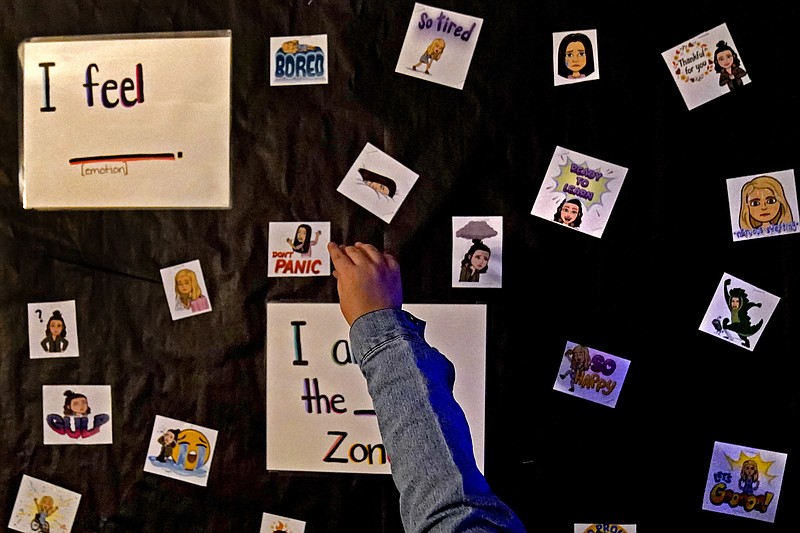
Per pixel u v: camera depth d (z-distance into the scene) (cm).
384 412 63
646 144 104
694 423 103
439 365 65
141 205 111
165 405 111
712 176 104
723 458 102
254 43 110
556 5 106
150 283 111
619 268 104
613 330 104
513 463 105
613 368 104
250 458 109
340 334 108
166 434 110
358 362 68
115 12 112
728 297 103
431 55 108
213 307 110
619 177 104
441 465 58
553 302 105
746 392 102
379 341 66
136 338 111
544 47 106
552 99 106
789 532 101
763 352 102
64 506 111
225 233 110
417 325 72
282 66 109
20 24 113
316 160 109
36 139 113
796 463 101
